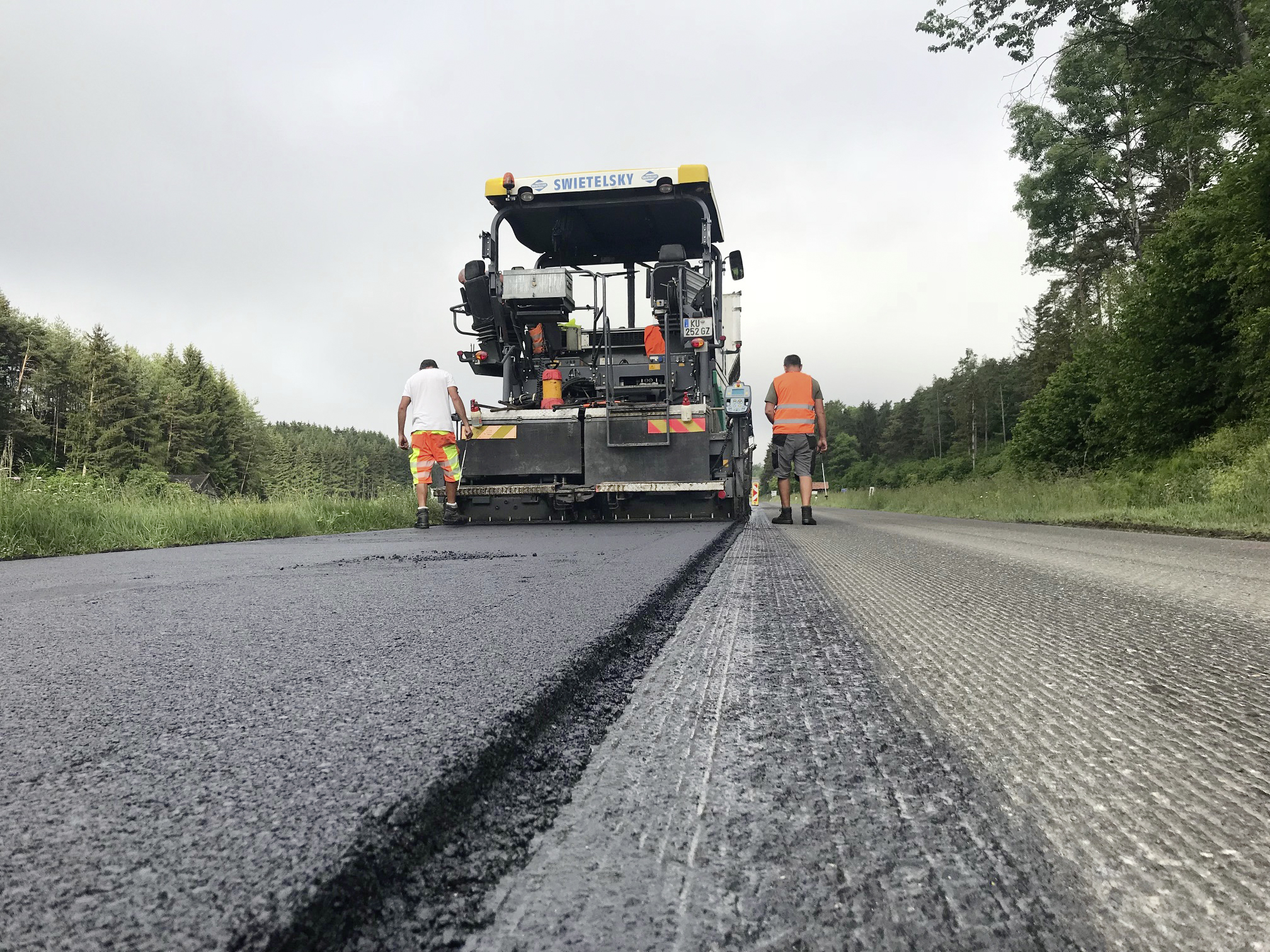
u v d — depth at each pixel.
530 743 1.13
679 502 9.56
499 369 10.09
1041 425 22.36
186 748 0.97
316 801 0.78
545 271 9.24
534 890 0.70
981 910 0.68
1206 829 0.87
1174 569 4.01
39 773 0.88
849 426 130.12
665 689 1.57
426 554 4.79
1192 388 13.83
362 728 1.05
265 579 3.42
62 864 0.64
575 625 1.99
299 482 12.48
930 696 1.52
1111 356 16.12
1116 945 0.62
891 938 0.62
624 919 0.64
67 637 1.89
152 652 1.65
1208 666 1.78
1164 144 22.62
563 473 9.41
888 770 1.08
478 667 1.47
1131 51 20.31
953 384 99.19
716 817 0.89
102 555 5.67
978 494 20.94
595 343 9.65
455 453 9.49
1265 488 9.04
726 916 0.65
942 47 20.03
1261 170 12.05
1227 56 19.59
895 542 6.24
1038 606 2.74
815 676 1.69
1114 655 1.91
